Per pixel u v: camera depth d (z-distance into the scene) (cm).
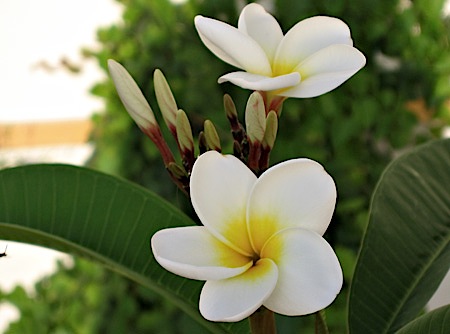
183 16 131
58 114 227
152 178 129
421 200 57
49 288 135
